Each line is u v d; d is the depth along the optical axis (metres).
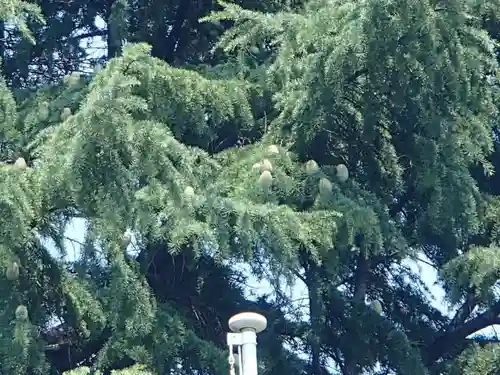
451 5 21.47
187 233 19.77
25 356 19.89
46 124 22.80
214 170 21.39
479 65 22.03
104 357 20.95
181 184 19.91
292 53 22.34
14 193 19.67
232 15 23.58
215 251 20.11
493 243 24.64
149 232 20.55
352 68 21.48
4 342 19.97
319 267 24.33
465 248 25.52
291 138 22.36
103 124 19.27
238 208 20.12
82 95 22.98
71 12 27.73
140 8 27.56
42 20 23.30
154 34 27.67
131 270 20.84
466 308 26.86
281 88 23.12
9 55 27.30
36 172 19.97
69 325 21.70
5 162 22.62
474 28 22.28
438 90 21.94
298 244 20.78
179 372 21.92
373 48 21.12
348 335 24.91
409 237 25.20
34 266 21.08
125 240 20.58
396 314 27.52
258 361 23.70
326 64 21.31
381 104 22.52
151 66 21.31
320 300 24.80
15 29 27.20
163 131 19.98
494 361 24.52
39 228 21.06
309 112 22.05
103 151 19.42
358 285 26.41
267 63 24.00
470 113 23.06
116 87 19.30
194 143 23.42
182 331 21.84
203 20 23.91
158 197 19.75
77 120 19.41
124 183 19.66
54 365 22.89
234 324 14.47
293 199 21.59
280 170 21.38
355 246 22.75
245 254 20.17
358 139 23.08
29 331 20.27
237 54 24.88
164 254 25.06
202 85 22.22
